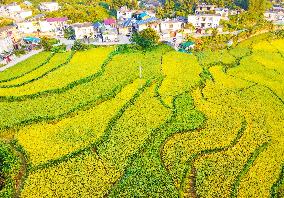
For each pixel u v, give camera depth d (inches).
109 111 3449.8
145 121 3289.9
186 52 5211.6
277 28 6796.3
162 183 2529.5
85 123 3245.6
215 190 2466.8
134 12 6589.6
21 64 4510.3
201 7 6786.4
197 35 5930.1
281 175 2640.3
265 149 2940.5
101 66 4407.0
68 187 2476.6
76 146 2908.5
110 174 2603.3
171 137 3090.6
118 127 3186.5
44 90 3759.8
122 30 5890.8
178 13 6643.7
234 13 7071.9
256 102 3740.2
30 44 5251.0
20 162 2763.3
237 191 2458.2
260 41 6058.1
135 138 3019.2
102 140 2999.5
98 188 2474.2
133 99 3693.4
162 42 5413.4
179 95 3821.4
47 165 2687.0
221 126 3255.4
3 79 4028.1
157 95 3809.1
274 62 4997.5
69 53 4859.7
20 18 6274.6
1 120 3257.9
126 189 2469.2
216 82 4237.2
